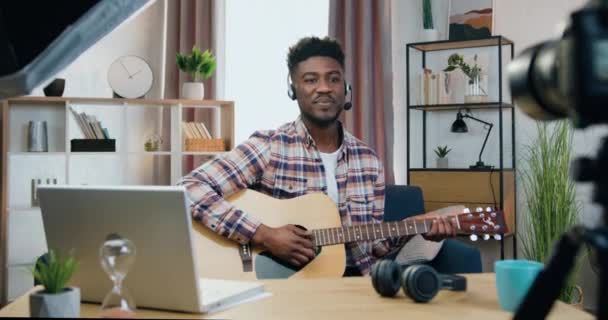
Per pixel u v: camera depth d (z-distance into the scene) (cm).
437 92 425
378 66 445
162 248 117
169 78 472
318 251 209
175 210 114
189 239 115
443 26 449
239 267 206
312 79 229
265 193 230
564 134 382
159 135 483
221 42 472
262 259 207
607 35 51
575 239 62
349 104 243
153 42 484
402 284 130
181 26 469
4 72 95
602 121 52
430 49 446
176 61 470
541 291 65
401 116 464
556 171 379
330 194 229
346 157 232
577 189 381
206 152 446
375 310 121
